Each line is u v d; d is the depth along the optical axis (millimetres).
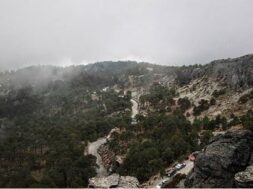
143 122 163375
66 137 175750
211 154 73938
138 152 123375
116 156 139625
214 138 79812
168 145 121125
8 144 173375
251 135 73750
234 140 73812
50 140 176375
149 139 139125
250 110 134750
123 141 152625
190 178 76125
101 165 146750
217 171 70375
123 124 175750
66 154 143250
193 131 129875
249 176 60656
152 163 110250
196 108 176500
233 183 65312
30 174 126375
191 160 104875
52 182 110750
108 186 78562
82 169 127750
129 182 81500
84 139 183000
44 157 152000
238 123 126250
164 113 183375
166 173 100000
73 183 109438
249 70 180125
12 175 123312
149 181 101500
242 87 176750
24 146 172625
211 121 139250
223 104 170125
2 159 156750
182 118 162750
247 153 70938
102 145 167750
